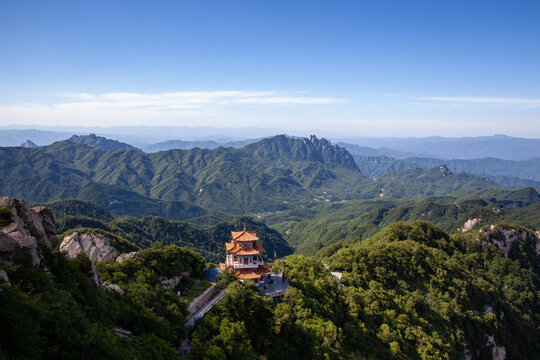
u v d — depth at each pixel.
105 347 50.50
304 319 98.75
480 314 147.12
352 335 104.94
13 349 40.56
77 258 65.88
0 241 49.88
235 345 75.88
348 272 147.25
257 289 104.44
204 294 93.50
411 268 151.75
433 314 131.50
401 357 105.75
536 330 168.75
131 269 86.75
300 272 123.56
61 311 48.09
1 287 44.38
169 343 64.25
